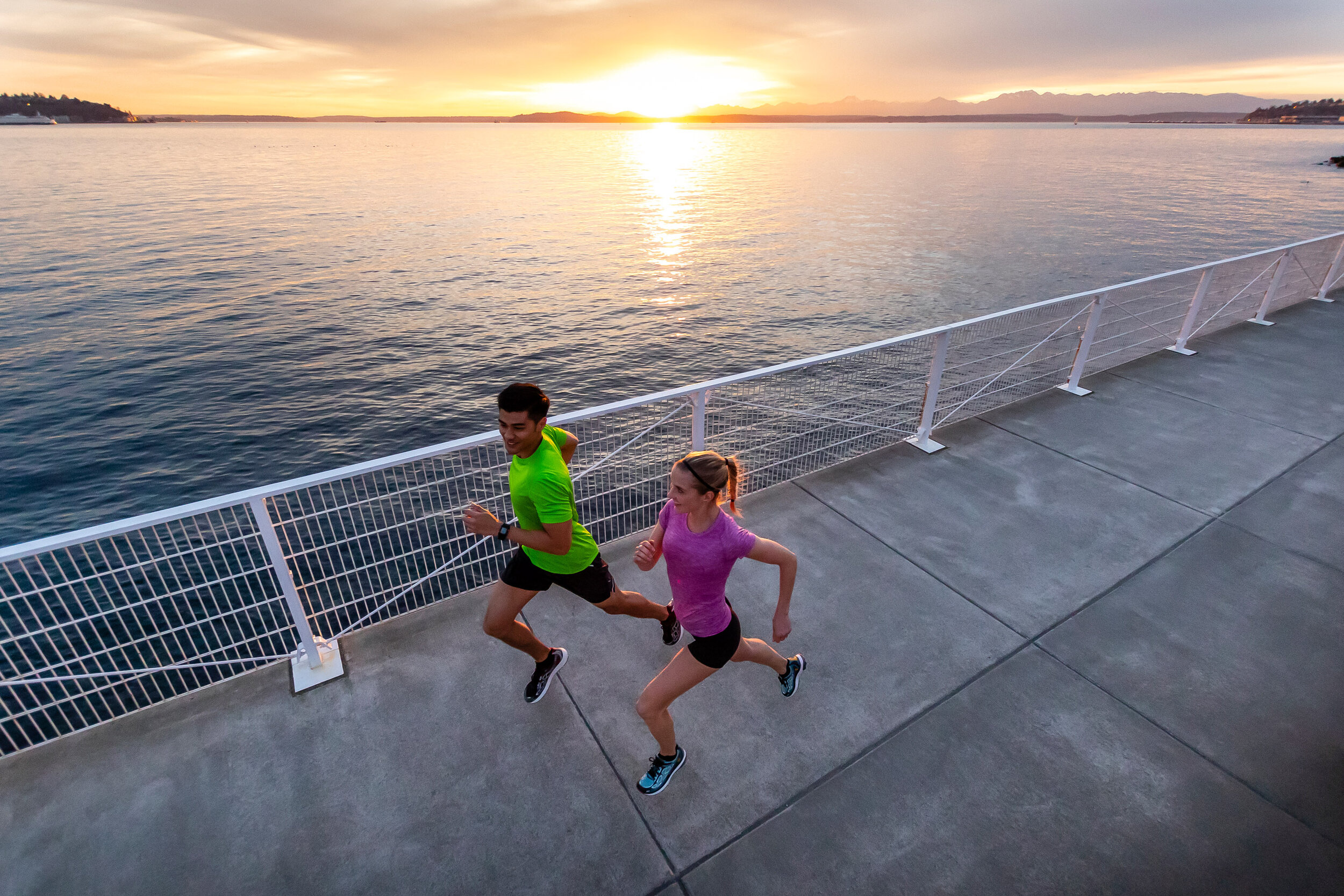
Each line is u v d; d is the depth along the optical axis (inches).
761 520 177.2
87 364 817.5
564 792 106.6
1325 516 177.2
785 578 98.6
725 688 126.1
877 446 214.5
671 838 99.3
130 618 322.7
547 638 138.9
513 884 93.1
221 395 732.7
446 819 102.2
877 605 147.4
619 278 1421.0
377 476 461.7
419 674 128.6
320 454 606.5
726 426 185.0
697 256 1674.5
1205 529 172.2
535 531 103.1
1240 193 2962.6
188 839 99.0
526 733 117.2
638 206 2770.7
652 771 105.9
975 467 203.9
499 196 3201.3
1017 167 5073.8
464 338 976.3
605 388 800.9
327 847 98.1
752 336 1015.0
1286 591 149.9
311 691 124.2
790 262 1594.5
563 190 3503.9
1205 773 108.0
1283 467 202.1
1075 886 91.8
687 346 960.3
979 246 1745.8
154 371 799.7
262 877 94.1
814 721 119.0
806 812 102.9
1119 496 188.1
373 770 109.7
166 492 531.8
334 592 315.3
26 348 876.6
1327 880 91.5
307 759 111.4
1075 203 2640.3
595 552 111.7
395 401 730.2
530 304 1193.4
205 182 3799.2
